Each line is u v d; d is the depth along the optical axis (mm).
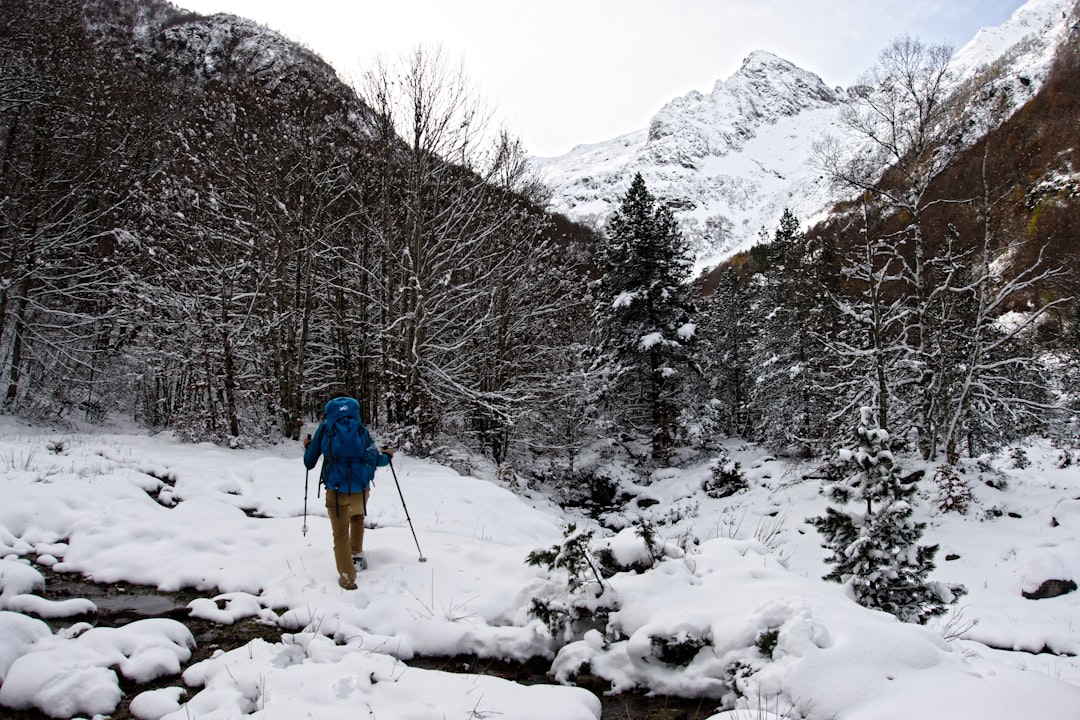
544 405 22703
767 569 4988
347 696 3549
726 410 36969
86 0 26000
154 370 16984
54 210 18109
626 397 28938
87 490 7410
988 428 21531
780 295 30938
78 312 19438
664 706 3883
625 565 5188
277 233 15852
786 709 3422
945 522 15219
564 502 23844
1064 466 20734
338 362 20781
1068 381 31781
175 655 4070
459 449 19500
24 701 3492
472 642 4527
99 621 4723
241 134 16391
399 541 6742
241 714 3303
